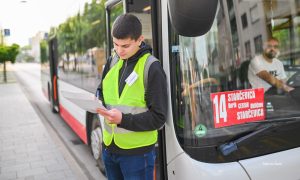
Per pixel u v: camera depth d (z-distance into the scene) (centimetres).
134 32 221
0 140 696
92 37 493
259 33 272
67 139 707
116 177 257
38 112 1045
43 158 572
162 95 223
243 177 245
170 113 253
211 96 251
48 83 1043
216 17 256
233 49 262
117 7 375
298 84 279
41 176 490
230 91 256
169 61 251
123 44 222
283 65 278
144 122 220
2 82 2416
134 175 239
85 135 545
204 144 244
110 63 254
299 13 288
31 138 708
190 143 245
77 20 599
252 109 260
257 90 264
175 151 252
